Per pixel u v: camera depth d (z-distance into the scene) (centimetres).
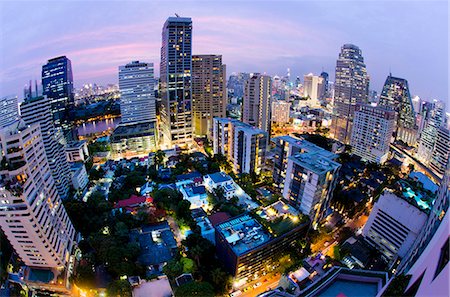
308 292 5297
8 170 9044
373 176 19512
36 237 9894
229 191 16675
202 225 13825
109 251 10938
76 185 18188
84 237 13812
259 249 10562
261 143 18925
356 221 15962
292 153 15875
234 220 11919
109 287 9706
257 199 16650
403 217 11662
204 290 9119
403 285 4700
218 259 11850
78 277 10750
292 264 10838
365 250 12669
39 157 10438
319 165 12531
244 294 10794
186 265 10769
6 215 9419
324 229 14112
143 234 13138
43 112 15775
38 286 10794
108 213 14550
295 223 11731
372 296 5091
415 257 7219
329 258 10731
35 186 9894
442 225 5628
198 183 17825
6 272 12138
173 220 14938
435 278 3744
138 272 10856
